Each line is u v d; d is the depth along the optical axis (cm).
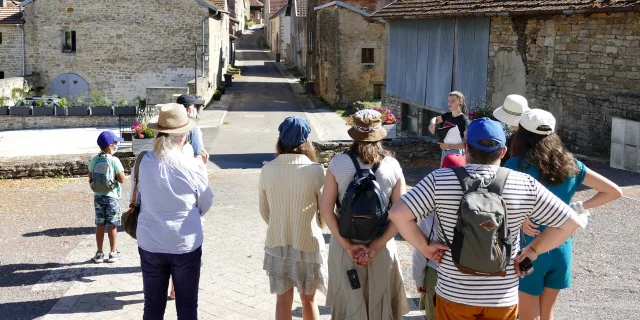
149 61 3294
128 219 498
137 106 2916
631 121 1230
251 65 5459
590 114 1365
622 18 1278
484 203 307
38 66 3291
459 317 328
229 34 4812
